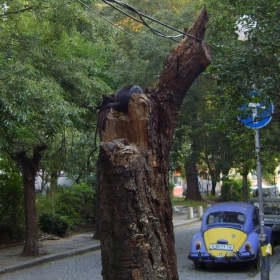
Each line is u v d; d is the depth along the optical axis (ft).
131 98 13.65
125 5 26.13
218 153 57.82
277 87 32.17
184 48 14.58
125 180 12.41
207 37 37.37
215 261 42.39
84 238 67.62
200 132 55.47
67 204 75.56
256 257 43.06
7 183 62.18
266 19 32.81
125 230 12.32
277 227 53.98
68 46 51.19
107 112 14.03
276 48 32.48
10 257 51.93
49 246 60.13
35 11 45.80
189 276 41.34
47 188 85.10
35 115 41.65
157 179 13.34
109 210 12.51
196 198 127.13
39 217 68.59
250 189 129.59
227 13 37.70
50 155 62.80
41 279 41.91
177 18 65.36
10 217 62.75
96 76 53.62
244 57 31.73
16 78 36.68
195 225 85.56
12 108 35.86
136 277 12.12
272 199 58.34
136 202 12.43
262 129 41.32
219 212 45.62
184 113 54.13
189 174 125.08
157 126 13.97
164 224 13.39
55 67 46.09
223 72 31.50
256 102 30.48
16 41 44.70
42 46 46.26
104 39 51.83
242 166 59.82
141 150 13.23
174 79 14.37
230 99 31.42
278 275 39.63
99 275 42.86
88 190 78.18
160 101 14.16
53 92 39.52
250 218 44.60
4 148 47.32
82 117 50.37
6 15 45.75
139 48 60.13
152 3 88.89
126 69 59.82
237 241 42.83
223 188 129.59
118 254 12.31
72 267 47.73
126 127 13.62
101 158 12.57
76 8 45.83
